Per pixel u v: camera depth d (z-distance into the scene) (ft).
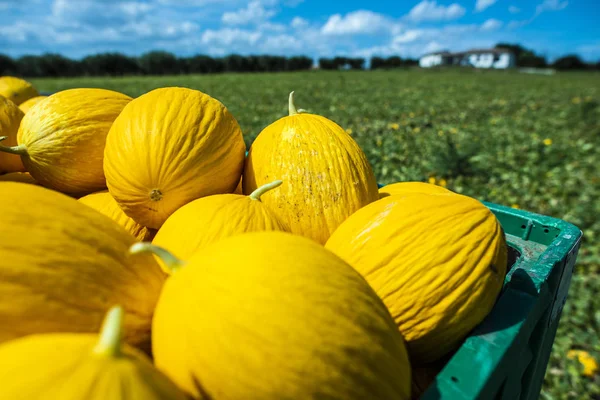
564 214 4.63
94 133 1.44
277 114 10.63
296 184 1.30
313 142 1.34
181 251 1.06
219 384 0.70
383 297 1.02
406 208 1.07
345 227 1.15
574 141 8.06
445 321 1.01
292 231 1.31
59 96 1.47
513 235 1.87
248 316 0.71
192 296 0.75
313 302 0.74
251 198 1.20
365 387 0.76
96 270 0.82
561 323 3.07
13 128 1.67
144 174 1.22
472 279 1.00
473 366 0.93
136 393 0.58
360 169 1.36
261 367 0.69
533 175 5.83
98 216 0.91
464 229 1.03
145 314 0.90
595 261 3.74
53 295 0.76
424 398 0.85
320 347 0.71
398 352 0.84
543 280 1.26
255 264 0.76
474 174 5.65
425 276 1.00
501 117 10.86
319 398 0.71
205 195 1.33
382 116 10.71
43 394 0.55
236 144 1.40
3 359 0.60
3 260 0.73
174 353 0.73
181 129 1.24
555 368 2.78
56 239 0.79
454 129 8.53
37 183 1.58
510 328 1.06
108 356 0.61
